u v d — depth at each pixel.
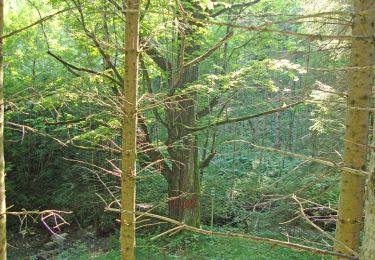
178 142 9.34
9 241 12.16
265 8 10.27
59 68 10.84
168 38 8.45
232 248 8.84
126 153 3.45
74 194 12.82
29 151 13.48
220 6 9.82
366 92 3.35
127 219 3.45
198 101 9.77
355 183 3.39
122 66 7.63
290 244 1.99
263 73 7.93
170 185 10.51
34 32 10.13
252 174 13.13
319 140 7.51
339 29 5.00
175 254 9.18
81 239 12.22
